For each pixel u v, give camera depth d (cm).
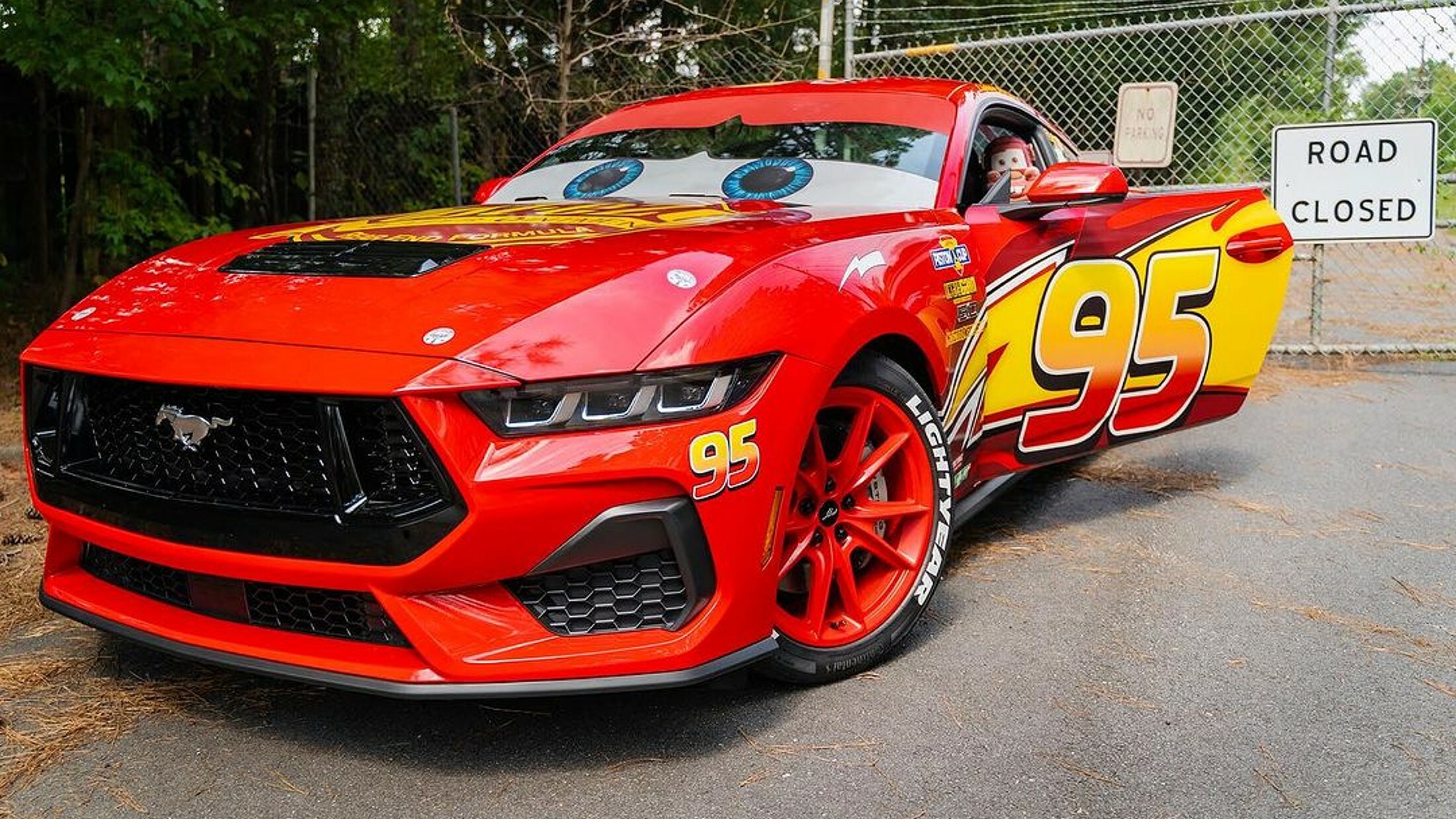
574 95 954
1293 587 352
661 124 421
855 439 285
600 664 231
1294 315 934
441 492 221
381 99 983
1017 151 413
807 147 384
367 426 225
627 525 231
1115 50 956
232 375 230
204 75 718
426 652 227
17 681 284
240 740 256
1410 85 774
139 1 572
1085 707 272
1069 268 373
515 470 221
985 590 349
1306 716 268
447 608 229
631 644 235
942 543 307
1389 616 329
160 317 256
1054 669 292
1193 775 242
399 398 218
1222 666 295
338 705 272
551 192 395
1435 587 352
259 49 761
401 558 224
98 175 715
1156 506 437
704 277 252
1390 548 388
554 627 236
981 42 734
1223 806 230
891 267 297
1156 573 364
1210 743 255
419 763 246
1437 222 708
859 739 256
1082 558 379
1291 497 448
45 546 381
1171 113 730
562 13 971
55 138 865
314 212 945
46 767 245
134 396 247
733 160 387
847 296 275
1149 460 507
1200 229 415
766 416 246
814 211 322
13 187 843
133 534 248
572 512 226
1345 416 587
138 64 590
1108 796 233
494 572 226
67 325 269
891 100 400
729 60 1027
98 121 712
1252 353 437
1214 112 859
